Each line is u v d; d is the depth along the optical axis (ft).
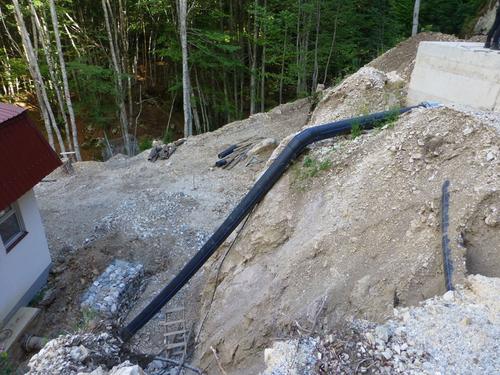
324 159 22.40
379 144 21.12
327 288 16.39
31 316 26.40
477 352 11.00
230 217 23.20
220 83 78.48
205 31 58.44
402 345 11.72
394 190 18.19
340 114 31.60
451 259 13.96
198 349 21.76
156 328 25.44
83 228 37.47
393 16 64.03
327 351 12.18
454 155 17.71
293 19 56.80
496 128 17.49
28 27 67.87
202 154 49.52
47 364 13.97
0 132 25.67
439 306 12.64
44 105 53.36
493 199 15.15
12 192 25.16
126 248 33.71
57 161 30.27
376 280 15.44
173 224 36.55
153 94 84.43
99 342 16.52
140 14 67.77
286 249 20.31
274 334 16.66
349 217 18.53
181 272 23.85
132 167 49.44
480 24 56.13
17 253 26.91
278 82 71.92
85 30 67.31
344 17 55.93
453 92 24.11
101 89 59.31
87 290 28.55
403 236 16.47
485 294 12.54
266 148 45.70
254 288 20.45
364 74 33.37
